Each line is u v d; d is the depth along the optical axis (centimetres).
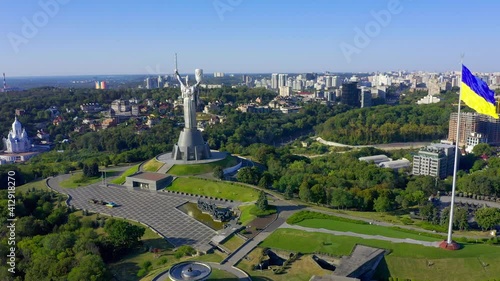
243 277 11294
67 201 19250
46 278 11012
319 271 11575
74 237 13688
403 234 13838
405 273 11362
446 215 15562
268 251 13050
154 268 12281
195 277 10319
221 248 13575
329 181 19950
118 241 13388
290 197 18762
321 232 14025
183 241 14512
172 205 18475
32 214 16938
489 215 14938
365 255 11962
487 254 11919
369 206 17562
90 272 10806
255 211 16575
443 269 11369
